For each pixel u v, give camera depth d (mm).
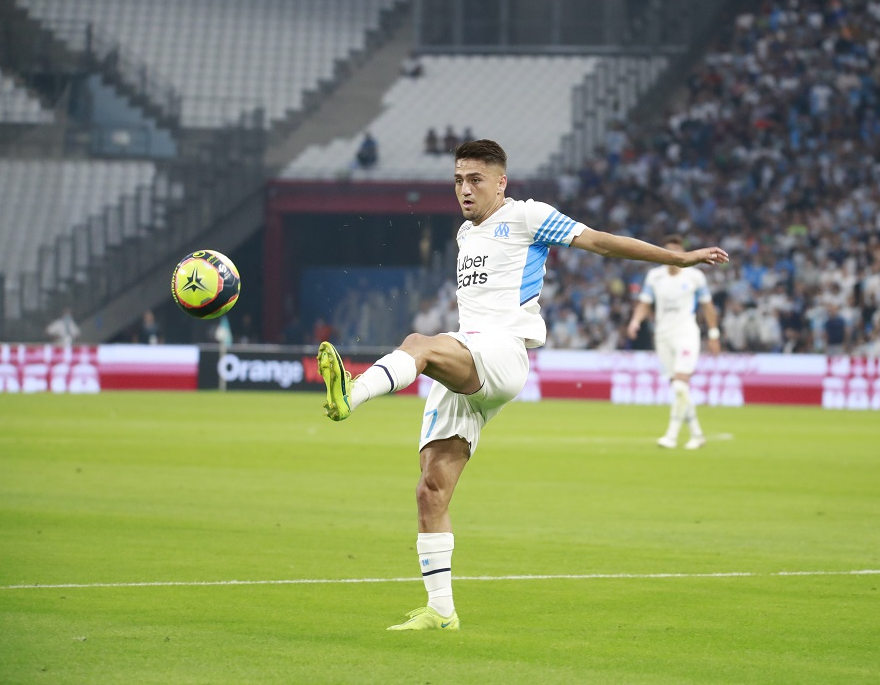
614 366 100562
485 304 21297
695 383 100000
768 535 31234
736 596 23219
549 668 17609
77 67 131000
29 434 59594
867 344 104000
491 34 146500
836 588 24078
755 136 127938
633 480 43875
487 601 22656
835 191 122562
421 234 127500
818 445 59438
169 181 123250
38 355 104250
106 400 90500
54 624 20000
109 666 17312
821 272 110625
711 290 111000
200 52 143625
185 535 29859
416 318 120188
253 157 124375
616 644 19188
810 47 134875
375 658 18047
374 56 146750
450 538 20297
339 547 28422
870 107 129000
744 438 63562
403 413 82125
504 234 21297
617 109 135250
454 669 17453
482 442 59719
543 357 102500
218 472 44375
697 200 124000
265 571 25203
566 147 132375
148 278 121438
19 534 29547
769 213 121438
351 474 44312
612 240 20906
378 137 136250
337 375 17859
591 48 144625
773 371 98250
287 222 126812
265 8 147375
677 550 28781
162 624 20141
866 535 31344
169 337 125125
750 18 138875
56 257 117375
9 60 131000
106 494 37594
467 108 139750
